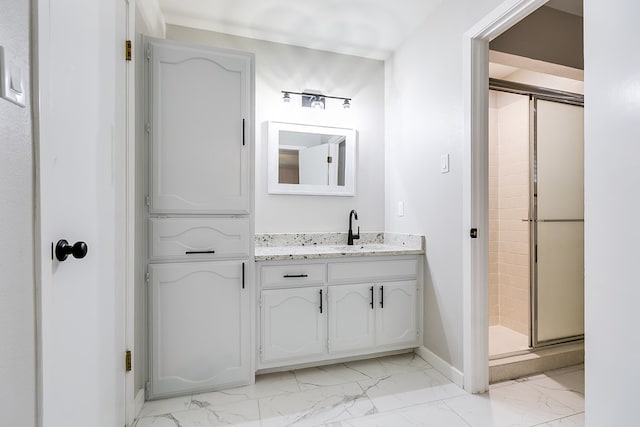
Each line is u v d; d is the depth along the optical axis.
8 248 0.67
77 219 1.04
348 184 2.72
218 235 1.85
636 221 0.73
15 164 0.69
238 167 1.89
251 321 1.92
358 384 1.94
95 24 1.19
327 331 2.09
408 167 2.48
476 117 1.83
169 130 1.77
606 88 0.80
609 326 0.79
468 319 1.85
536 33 2.10
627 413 0.75
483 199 1.84
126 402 1.51
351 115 2.77
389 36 2.50
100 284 1.23
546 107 2.44
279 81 2.59
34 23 0.78
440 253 2.12
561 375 2.06
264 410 1.67
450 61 2.01
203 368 1.82
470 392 1.83
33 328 0.77
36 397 0.79
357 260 2.15
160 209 1.76
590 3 0.84
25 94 0.74
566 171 2.50
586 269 0.84
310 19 2.30
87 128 1.12
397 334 2.24
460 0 1.93
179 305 1.78
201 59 1.82
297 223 2.62
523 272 2.76
